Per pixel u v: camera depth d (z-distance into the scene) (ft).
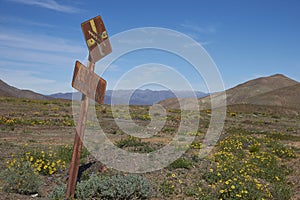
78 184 23.49
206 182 28.89
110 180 24.20
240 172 30.01
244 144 52.85
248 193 24.86
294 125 114.42
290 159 45.47
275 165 39.06
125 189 23.40
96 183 23.57
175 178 29.17
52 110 102.89
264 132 79.56
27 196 23.11
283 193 27.55
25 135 53.88
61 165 31.14
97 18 22.04
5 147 39.50
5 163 30.89
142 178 25.43
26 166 25.39
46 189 25.45
